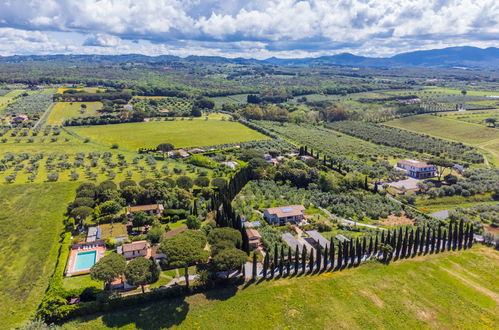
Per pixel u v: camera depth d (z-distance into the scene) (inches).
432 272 3334.2
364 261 3442.4
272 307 2770.7
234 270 3186.5
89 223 4001.0
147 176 5812.0
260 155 7062.0
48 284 2952.8
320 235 3929.6
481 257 3654.0
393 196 5580.7
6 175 5492.1
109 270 2691.9
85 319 2559.1
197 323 2593.5
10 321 2554.1
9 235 3703.3
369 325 2632.9
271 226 4261.8
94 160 6466.5
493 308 2864.2
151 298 2755.9
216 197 4662.9
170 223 4168.3
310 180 5949.8
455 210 4943.4
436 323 2682.1
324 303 2837.1
